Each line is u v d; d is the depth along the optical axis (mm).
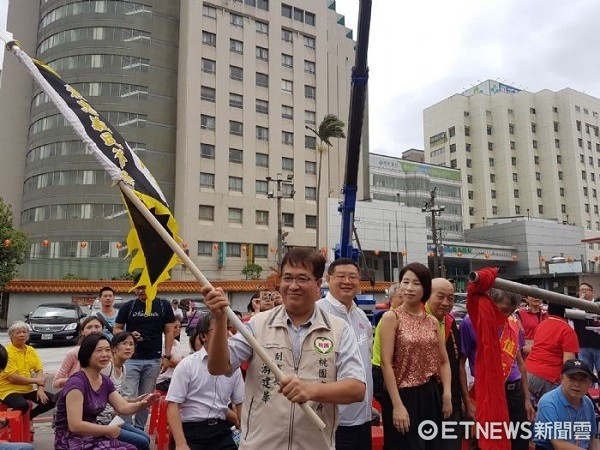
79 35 35562
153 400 4297
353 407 3512
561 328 5168
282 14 41000
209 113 36656
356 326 3752
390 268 40062
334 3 47562
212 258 35219
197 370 3812
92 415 4016
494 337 3244
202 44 37062
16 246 23172
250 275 33500
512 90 68750
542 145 64500
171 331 5984
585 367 3605
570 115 64375
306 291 2471
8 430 4809
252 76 38844
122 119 35312
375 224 40781
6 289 22906
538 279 45656
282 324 2477
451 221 53562
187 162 35219
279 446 2299
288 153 39438
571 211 63094
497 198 63938
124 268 33406
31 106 37438
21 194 37750
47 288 23625
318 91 41500
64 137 34469
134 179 3010
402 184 50781
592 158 65750
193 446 3768
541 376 5156
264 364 2426
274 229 37812
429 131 68938
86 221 33469
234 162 37188
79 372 4047
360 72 7844
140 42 36562
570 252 54531
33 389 5922
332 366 2379
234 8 38688
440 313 4168
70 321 16328
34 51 39000
